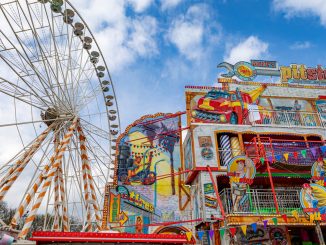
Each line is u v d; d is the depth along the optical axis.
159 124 27.78
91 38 28.14
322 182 19.38
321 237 15.98
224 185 22.81
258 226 20.19
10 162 21.81
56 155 23.19
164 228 23.58
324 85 30.12
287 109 27.52
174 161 26.39
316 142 23.84
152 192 25.05
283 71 29.95
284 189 21.48
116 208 24.25
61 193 24.30
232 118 25.16
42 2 24.27
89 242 13.28
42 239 12.88
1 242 12.17
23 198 20.38
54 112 26.09
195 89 27.91
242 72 29.31
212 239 20.20
